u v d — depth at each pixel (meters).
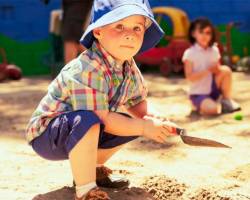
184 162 3.02
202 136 3.56
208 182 2.67
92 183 2.28
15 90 6.27
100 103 2.29
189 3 9.14
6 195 2.49
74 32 4.92
